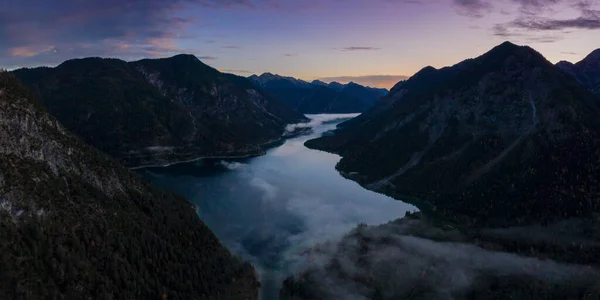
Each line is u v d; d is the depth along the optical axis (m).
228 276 127.81
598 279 117.44
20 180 105.75
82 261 99.69
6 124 115.88
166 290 109.81
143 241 121.19
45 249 96.94
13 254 90.50
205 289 117.31
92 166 140.75
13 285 85.62
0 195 98.44
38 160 119.19
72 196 120.12
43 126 131.00
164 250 123.69
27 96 133.88
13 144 114.25
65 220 108.56
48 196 110.00
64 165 129.88
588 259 130.25
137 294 104.44
